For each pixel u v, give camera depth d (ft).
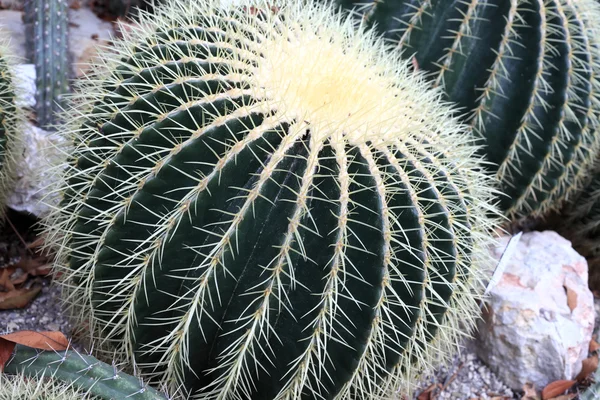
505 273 4.89
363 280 3.51
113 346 3.83
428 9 4.72
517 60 4.74
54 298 4.53
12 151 4.43
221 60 3.68
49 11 5.11
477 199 3.91
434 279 3.67
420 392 4.61
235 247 3.44
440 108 4.28
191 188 3.48
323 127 3.54
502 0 4.68
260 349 3.59
